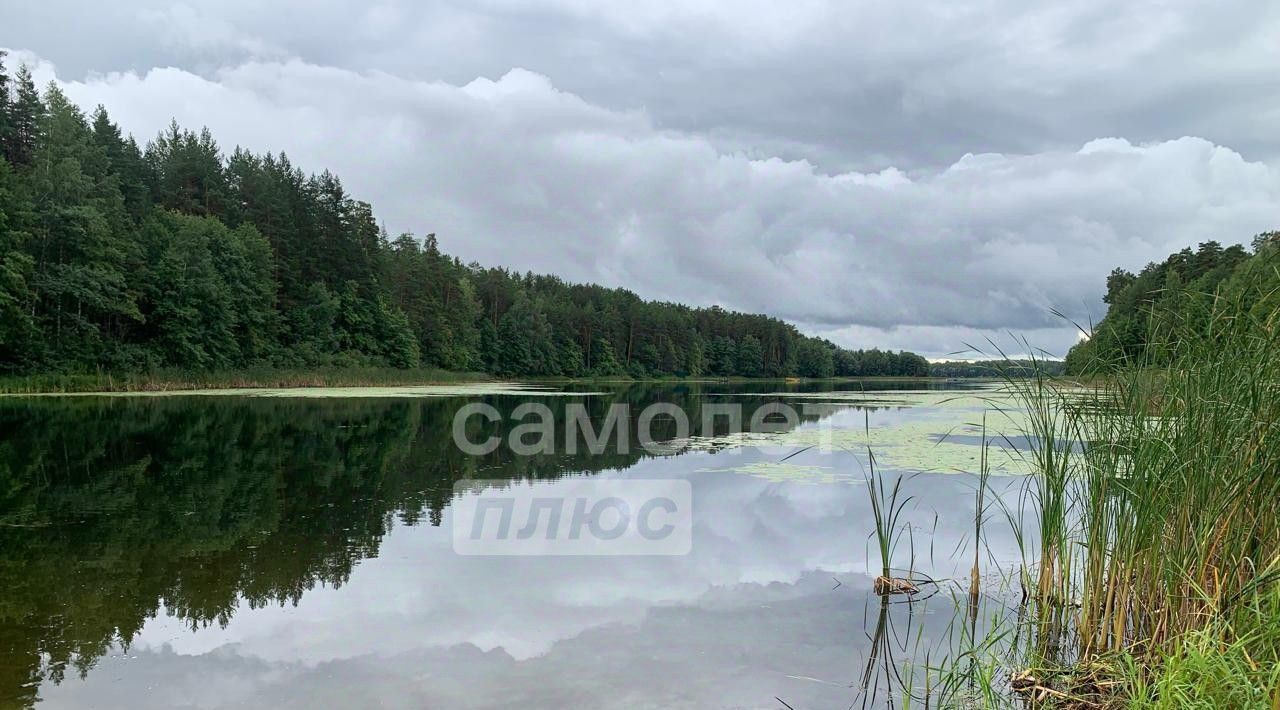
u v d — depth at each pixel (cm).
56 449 1425
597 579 654
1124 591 467
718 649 496
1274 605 367
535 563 702
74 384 3306
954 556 727
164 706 412
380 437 1711
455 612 568
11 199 3134
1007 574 668
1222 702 335
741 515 903
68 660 475
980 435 1734
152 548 741
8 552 725
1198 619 421
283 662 473
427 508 935
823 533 817
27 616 553
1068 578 539
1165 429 470
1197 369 464
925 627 541
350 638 514
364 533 809
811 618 558
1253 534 435
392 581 644
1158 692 377
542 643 507
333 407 2611
